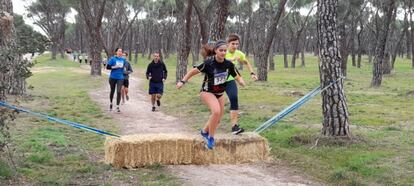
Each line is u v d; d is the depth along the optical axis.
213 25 18.78
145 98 21.50
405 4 56.62
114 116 15.19
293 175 8.32
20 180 7.15
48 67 57.66
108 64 16.19
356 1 47.09
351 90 27.31
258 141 8.98
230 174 8.21
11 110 7.66
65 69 52.75
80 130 12.04
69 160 8.70
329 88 10.51
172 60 79.38
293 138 10.76
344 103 10.60
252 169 8.60
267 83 31.92
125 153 8.22
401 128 12.67
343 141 10.31
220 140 8.72
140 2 63.50
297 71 53.22
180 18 29.19
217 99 8.25
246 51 79.06
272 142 10.84
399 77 42.91
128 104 18.58
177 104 18.69
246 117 14.80
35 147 9.38
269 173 8.39
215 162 8.70
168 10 73.06
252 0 64.75
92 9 45.38
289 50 106.25
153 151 8.41
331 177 8.05
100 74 39.25
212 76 8.02
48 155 8.67
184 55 29.30
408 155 9.23
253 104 18.59
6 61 7.16
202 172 8.24
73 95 21.95
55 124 12.88
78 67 60.56
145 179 7.67
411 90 25.03
